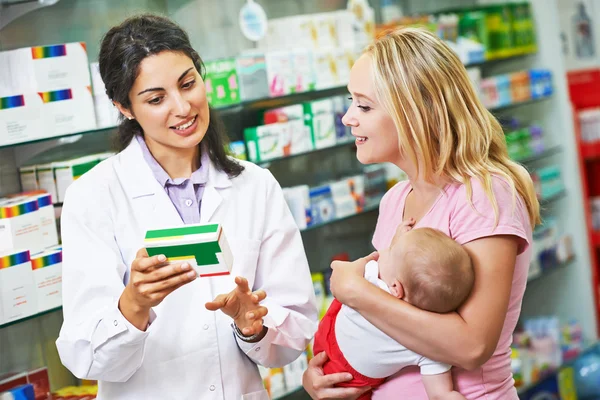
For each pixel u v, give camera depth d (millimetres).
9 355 2965
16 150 2982
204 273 1937
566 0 5750
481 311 1896
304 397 4016
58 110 2777
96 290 2068
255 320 2068
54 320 3107
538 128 5027
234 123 3699
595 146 5387
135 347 2018
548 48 5086
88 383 3119
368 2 4484
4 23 2971
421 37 2035
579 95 5656
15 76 2777
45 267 2660
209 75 3289
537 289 5398
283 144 3570
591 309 5219
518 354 4543
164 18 2146
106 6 3365
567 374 4820
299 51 3668
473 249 1938
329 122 3773
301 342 2293
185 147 2135
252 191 2328
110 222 2162
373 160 2109
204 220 2229
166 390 2150
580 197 5156
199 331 2178
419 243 1927
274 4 4062
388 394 2092
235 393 2213
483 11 4730
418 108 1983
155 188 2219
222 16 3820
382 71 2004
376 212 4473
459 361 1891
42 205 2746
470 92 2037
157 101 2092
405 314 1921
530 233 2027
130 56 2053
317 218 3686
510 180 1972
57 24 3184
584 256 5195
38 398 2861
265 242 2316
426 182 2062
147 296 1900
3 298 2533
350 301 2010
